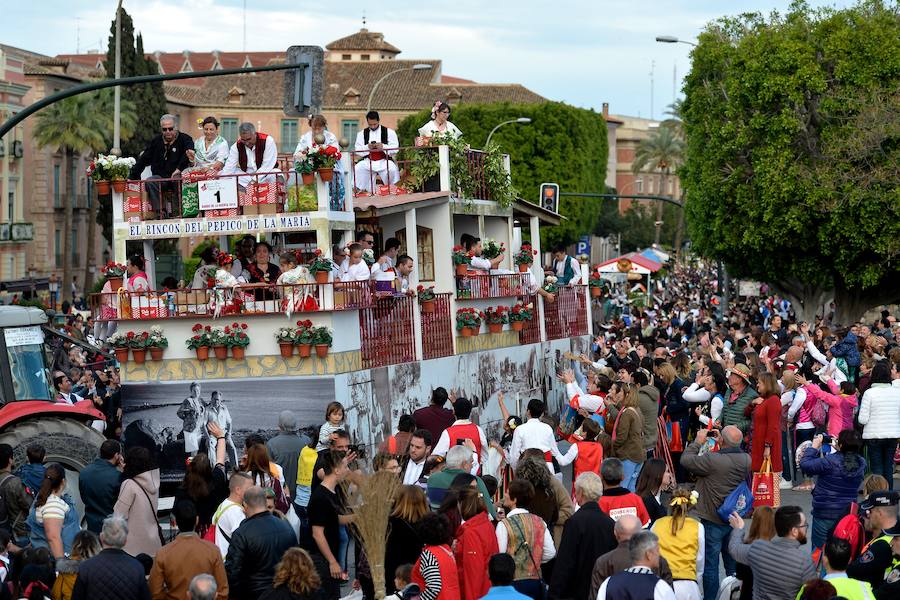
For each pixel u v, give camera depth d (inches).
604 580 434.3
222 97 4163.4
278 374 771.4
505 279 1063.6
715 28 2146.9
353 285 798.5
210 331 775.1
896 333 1216.8
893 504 483.5
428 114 3454.7
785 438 887.1
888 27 2014.0
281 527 468.8
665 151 5605.3
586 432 645.3
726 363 874.8
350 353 794.2
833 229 1977.1
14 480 566.3
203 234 813.2
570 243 3553.2
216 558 450.3
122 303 788.6
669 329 1742.1
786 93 1988.2
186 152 839.1
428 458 601.0
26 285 3171.8
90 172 821.9
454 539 487.2
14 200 3270.2
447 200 976.9
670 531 484.1
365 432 807.1
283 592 419.2
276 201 806.5
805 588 401.1
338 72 4429.1
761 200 2025.1
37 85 3203.7
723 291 2220.7
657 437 807.7
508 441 737.0
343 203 840.3
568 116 3457.2
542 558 474.6
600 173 3799.2
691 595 477.7
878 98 1942.7
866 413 815.1
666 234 5674.2
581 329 1270.9
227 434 773.9
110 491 556.4
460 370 969.5
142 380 788.0
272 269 833.5
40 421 714.8
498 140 3410.4
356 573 535.8
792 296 2192.4
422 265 970.7
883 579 468.1
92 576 427.8
